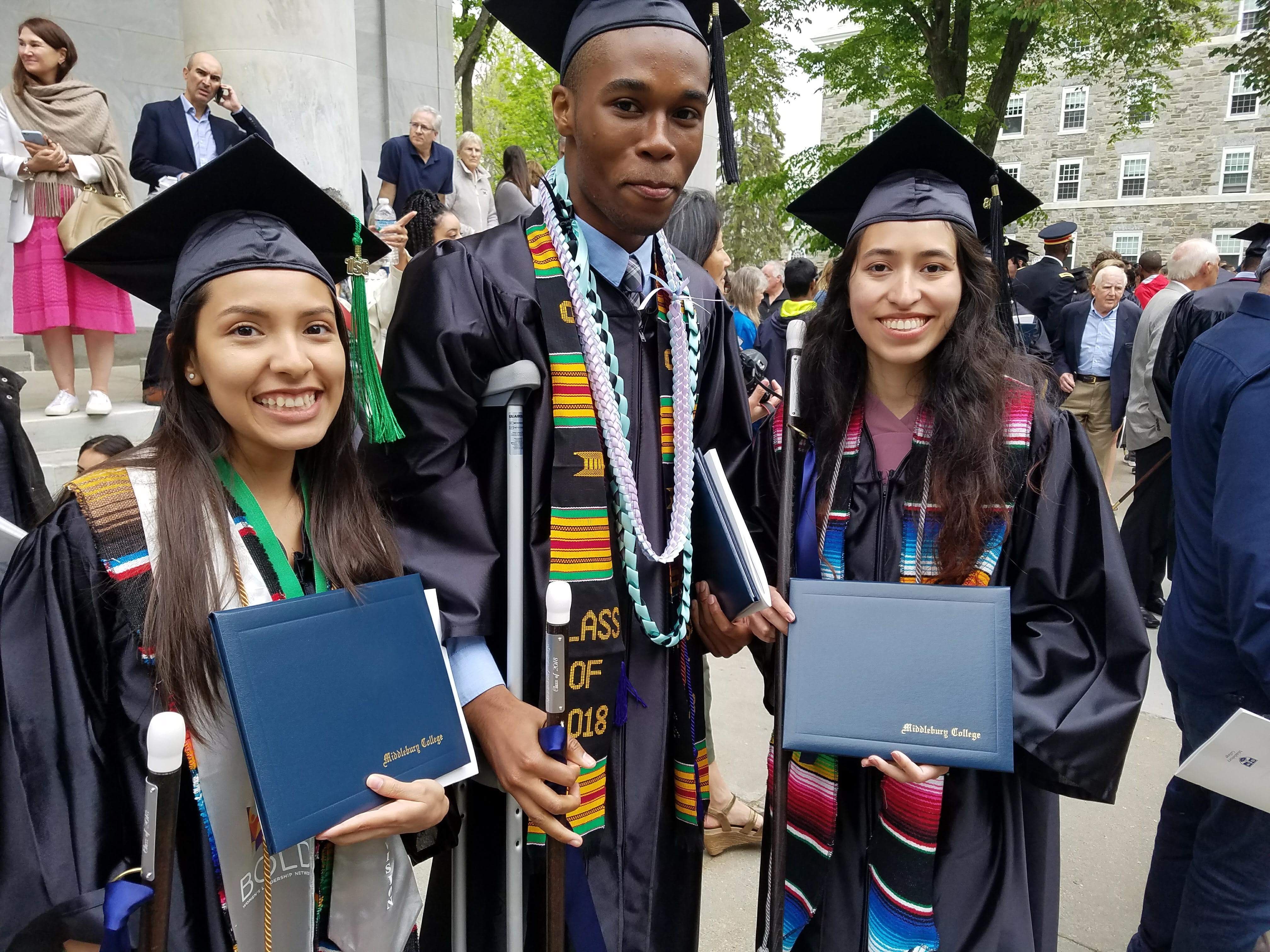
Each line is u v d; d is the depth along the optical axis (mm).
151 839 957
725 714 3680
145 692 1136
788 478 1674
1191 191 27266
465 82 15195
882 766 1465
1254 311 1706
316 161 5004
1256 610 1501
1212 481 1734
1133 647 1569
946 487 1602
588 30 1432
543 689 1448
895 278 1609
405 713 1230
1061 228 7602
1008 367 1658
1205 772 1509
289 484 1368
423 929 1737
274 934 1184
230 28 4773
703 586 1689
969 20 13328
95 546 1136
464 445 1512
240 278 1181
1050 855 1728
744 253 31375
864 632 1529
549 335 1477
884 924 1573
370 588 1261
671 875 1665
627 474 1503
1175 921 1996
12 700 1072
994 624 1499
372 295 3754
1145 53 13500
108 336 4191
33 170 3867
